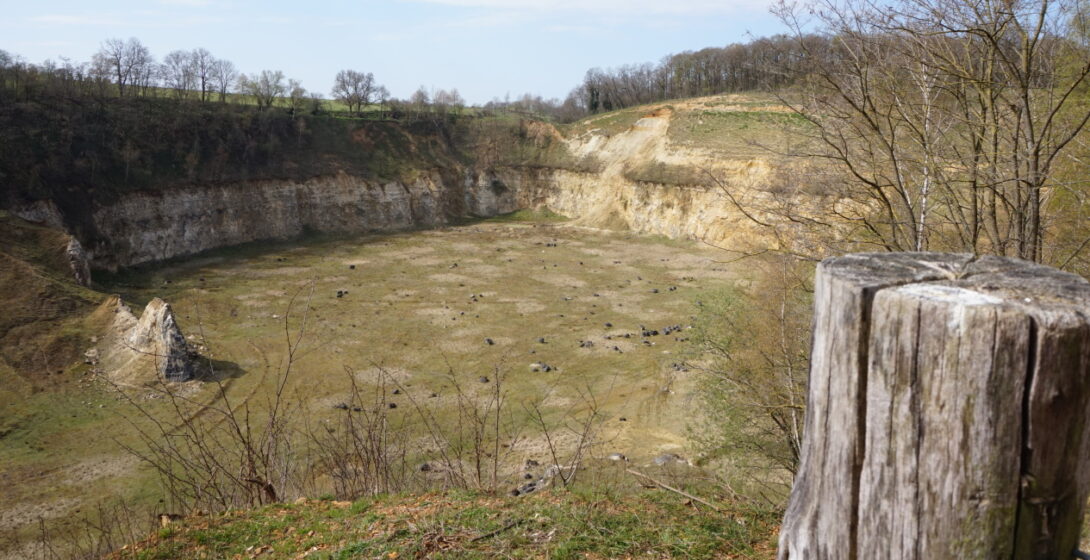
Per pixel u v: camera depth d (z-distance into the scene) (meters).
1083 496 1.92
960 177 10.23
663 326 35.59
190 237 53.62
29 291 32.53
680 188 59.09
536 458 19.55
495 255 54.50
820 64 10.16
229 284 44.47
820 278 2.29
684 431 21.58
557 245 58.53
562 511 6.88
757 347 14.00
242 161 60.19
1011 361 1.78
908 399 1.95
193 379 28.02
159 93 64.62
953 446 1.89
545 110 102.88
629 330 34.94
